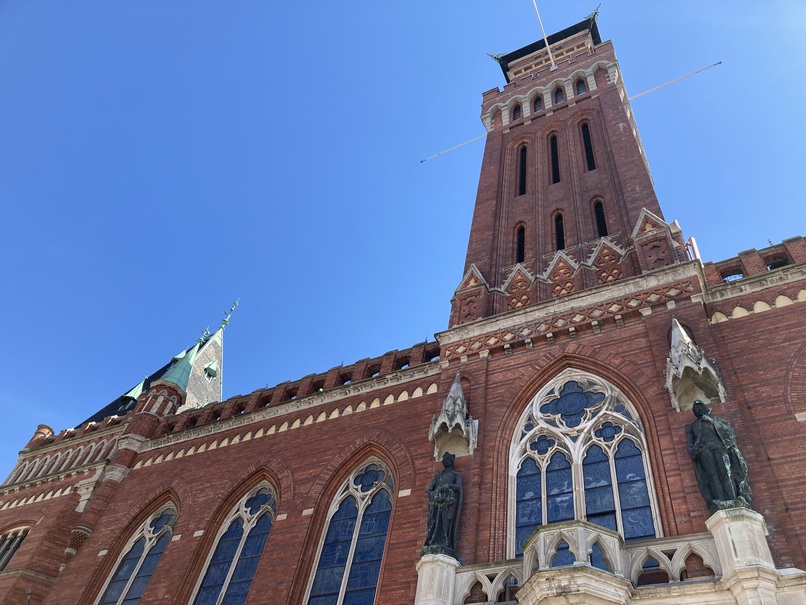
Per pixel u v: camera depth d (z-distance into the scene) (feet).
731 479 57.67
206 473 105.81
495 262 108.58
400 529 76.13
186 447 114.83
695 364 67.72
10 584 101.24
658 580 56.24
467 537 67.46
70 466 131.85
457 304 100.63
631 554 57.26
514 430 78.07
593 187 114.83
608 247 97.45
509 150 137.80
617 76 143.02
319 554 82.84
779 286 77.46
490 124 150.71
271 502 95.25
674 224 96.53
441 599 60.90
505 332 89.15
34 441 147.54
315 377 113.60
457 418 78.23
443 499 69.77
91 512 110.52
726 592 51.06
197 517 97.60
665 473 63.93
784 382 67.62
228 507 97.96
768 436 63.52
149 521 105.60
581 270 95.45
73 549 106.22
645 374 73.72
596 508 66.59
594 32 178.81
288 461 97.81
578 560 53.72
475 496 71.10
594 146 125.90
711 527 55.21
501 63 182.70
